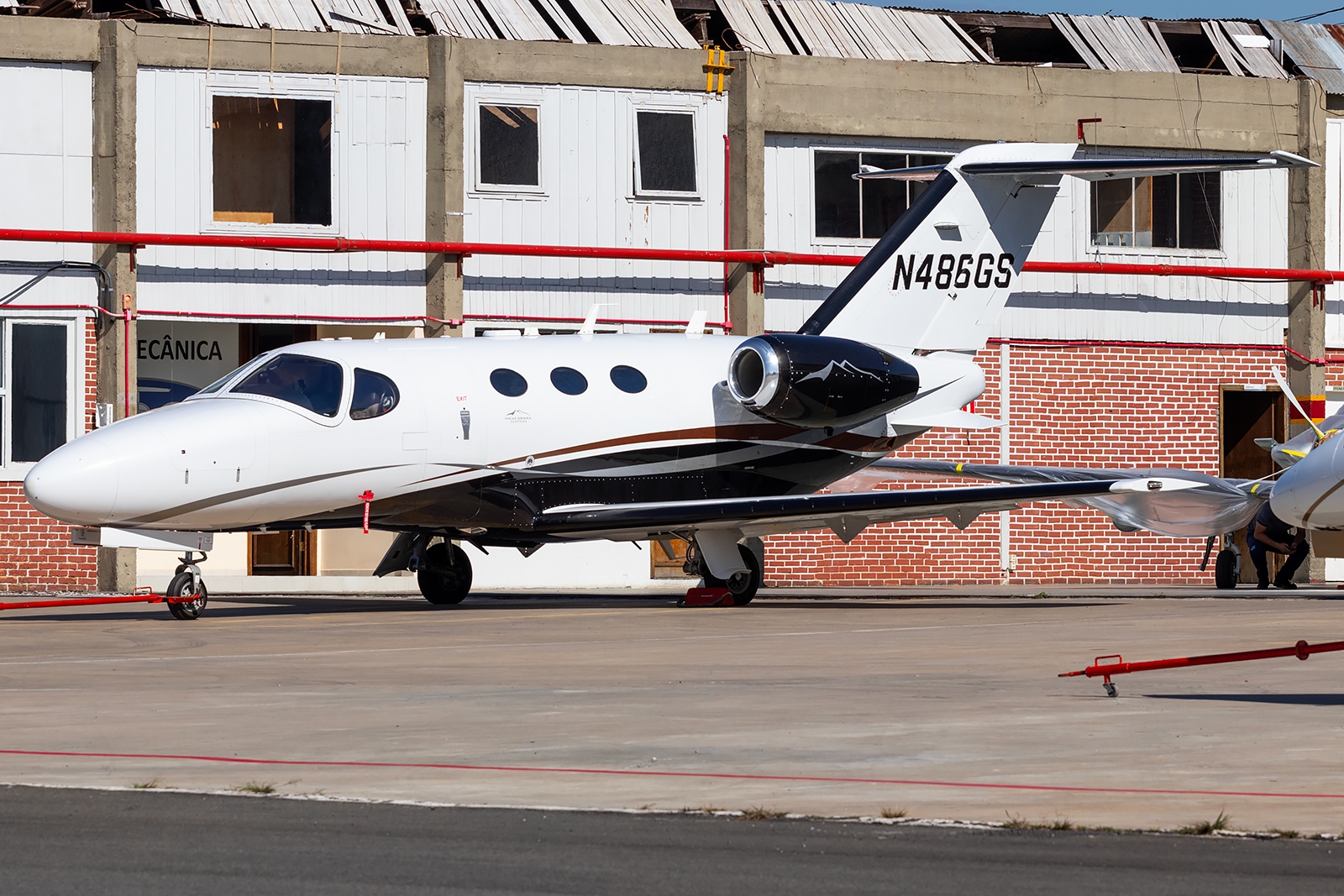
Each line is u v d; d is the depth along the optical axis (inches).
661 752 921.5
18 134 2684.5
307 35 2802.7
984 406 3117.6
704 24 3157.0
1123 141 3189.0
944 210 2455.7
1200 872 636.7
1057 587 3078.2
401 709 1111.0
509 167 2903.5
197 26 2758.4
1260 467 3361.2
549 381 2207.2
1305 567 3193.9
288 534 2992.1
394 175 2851.9
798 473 2380.7
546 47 2910.9
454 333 2849.4
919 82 3085.6
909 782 828.6
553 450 2175.2
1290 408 3299.7
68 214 2709.2
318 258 2822.3
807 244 3053.6
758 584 2351.1
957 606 2335.1
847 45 3203.7
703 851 672.4
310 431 2006.6
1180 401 3230.8
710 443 2299.5
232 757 905.5
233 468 1958.7
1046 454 3149.6
